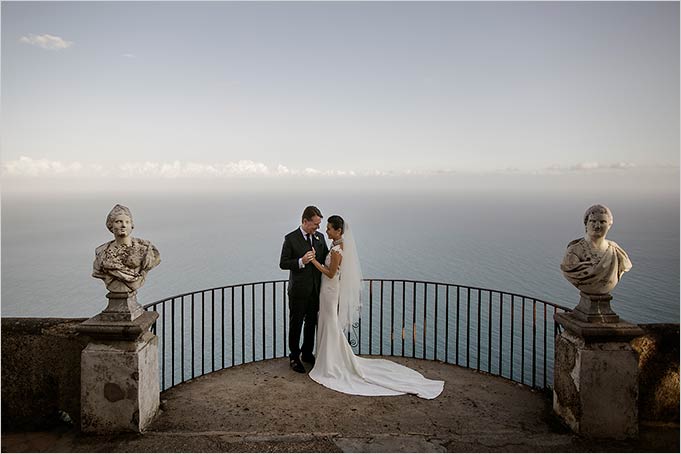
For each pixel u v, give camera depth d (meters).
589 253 3.30
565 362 3.48
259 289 54.94
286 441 3.19
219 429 3.50
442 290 52.44
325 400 4.04
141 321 3.33
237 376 4.59
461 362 24.94
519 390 4.29
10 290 60.84
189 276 77.19
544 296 50.94
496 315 36.28
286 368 4.83
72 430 3.38
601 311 3.29
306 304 4.75
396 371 4.70
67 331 3.43
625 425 3.23
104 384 3.25
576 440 3.22
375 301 40.69
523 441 3.21
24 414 3.44
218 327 32.75
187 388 4.27
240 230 179.50
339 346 4.61
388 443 3.18
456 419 3.70
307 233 4.82
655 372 3.42
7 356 3.43
